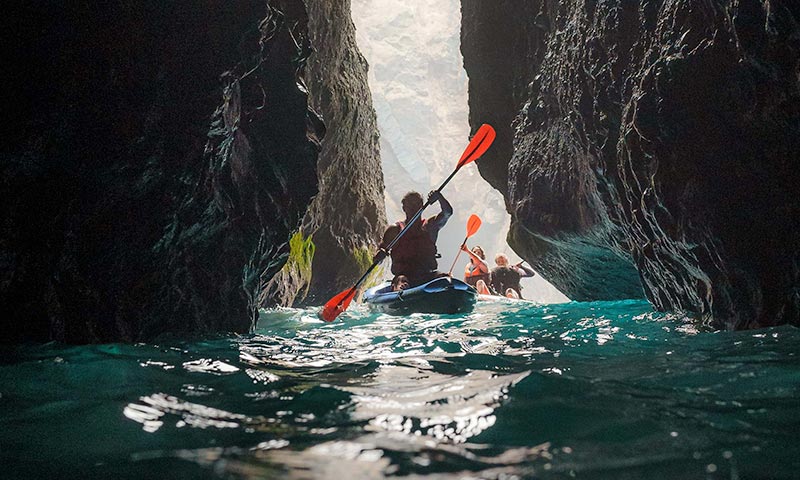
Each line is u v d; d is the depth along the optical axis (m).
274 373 2.87
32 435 1.80
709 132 3.89
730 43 3.70
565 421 1.79
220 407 2.12
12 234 3.30
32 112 3.22
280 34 4.91
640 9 4.89
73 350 3.27
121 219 3.76
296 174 5.07
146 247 3.92
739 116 3.72
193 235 4.27
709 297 4.20
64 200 3.47
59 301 3.52
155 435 1.79
